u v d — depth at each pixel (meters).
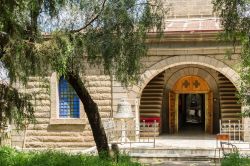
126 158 14.87
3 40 11.28
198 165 17.27
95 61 13.22
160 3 13.53
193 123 32.22
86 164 13.32
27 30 11.89
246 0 12.99
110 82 22.88
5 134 14.08
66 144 23.31
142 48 13.20
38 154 15.03
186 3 25.80
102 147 14.98
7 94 12.24
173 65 22.52
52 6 11.92
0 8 10.74
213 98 25.95
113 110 22.83
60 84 23.77
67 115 23.72
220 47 22.19
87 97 14.80
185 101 32.00
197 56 22.41
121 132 21.86
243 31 13.40
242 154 17.55
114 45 12.73
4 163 13.64
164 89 26.11
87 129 23.25
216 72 25.27
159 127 25.11
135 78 13.56
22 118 12.64
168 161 18.58
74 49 12.50
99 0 12.89
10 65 11.33
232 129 22.69
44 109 23.50
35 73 11.66
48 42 11.48
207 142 21.75
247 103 15.34
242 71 15.49
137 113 22.64
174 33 22.03
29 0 11.06
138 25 13.00
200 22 24.84
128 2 12.80
